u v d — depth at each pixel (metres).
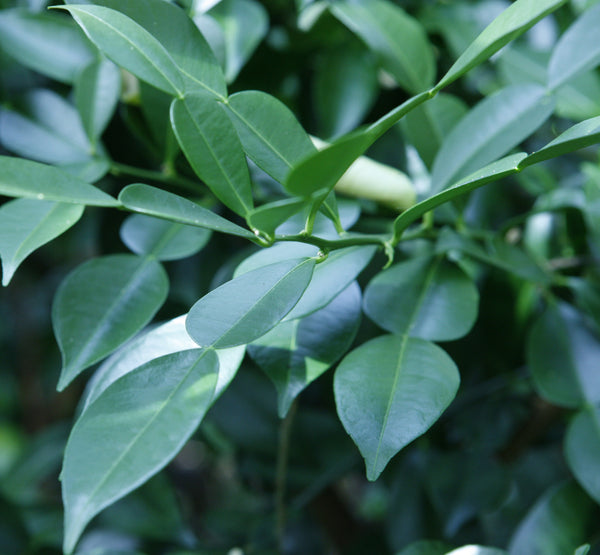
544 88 0.42
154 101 0.43
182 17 0.35
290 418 0.43
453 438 0.57
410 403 0.34
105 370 0.35
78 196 0.32
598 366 0.43
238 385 0.56
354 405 0.34
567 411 0.58
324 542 0.65
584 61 0.42
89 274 0.39
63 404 1.04
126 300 0.39
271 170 0.34
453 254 0.48
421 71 0.45
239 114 0.34
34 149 0.47
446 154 0.42
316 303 0.36
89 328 0.38
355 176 0.42
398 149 0.50
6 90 0.49
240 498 0.94
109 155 0.51
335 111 0.51
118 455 0.30
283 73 0.55
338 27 0.54
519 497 0.57
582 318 0.45
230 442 0.59
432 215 0.42
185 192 0.50
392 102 0.55
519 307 0.50
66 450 0.30
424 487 0.53
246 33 0.47
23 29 0.47
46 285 0.89
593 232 0.44
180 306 0.52
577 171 0.55
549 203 0.45
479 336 0.51
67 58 0.47
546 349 0.44
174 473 0.92
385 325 0.38
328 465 0.56
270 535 0.55
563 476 0.59
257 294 0.33
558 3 0.31
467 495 0.50
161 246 0.41
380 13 0.46
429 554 0.39
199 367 0.32
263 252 0.37
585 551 0.34
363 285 0.48
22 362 1.07
